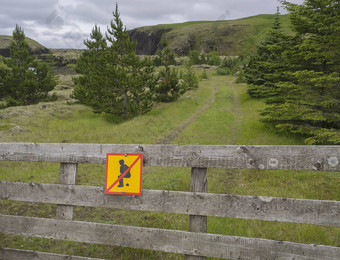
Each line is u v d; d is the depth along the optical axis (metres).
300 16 11.15
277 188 6.40
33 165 8.85
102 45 19.58
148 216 4.80
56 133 14.16
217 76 57.72
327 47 10.19
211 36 181.25
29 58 24.53
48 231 2.93
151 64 20.25
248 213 2.39
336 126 11.90
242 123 15.92
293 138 11.83
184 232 2.56
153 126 15.53
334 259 2.18
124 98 19.97
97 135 13.66
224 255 2.45
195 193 2.54
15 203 5.47
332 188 6.37
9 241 3.89
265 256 2.34
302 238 3.90
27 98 24.41
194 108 22.94
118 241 2.75
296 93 11.63
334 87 10.33
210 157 2.52
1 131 13.76
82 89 19.53
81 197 2.84
